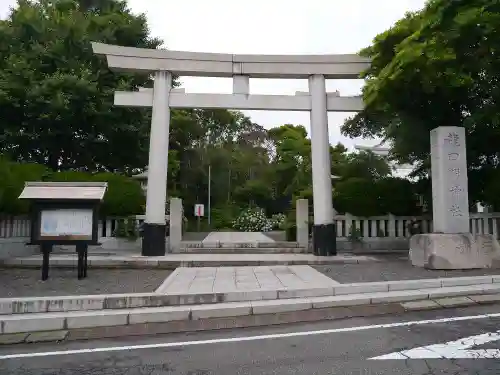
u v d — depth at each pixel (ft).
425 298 21.18
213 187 106.83
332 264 31.71
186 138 94.48
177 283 23.16
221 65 36.50
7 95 44.80
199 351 14.10
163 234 34.76
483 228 33.99
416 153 39.11
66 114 46.62
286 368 12.25
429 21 26.09
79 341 15.69
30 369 12.60
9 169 35.35
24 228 36.63
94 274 27.78
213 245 40.60
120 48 35.76
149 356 13.66
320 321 18.01
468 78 27.25
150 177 35.12
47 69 49.70
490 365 12.16
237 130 113.70
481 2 24.71
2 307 18.02
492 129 33.12
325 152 36.06
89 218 25.72
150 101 36.58
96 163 57.88
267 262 31.94
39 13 52.08
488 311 19.22
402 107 33.76
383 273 26.48
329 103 37.14
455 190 28.94
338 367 12.23
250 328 17.13
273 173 102.99
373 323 17.39
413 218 39.60
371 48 34.19
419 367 12.07
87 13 57.82
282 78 37.96
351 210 38.88
